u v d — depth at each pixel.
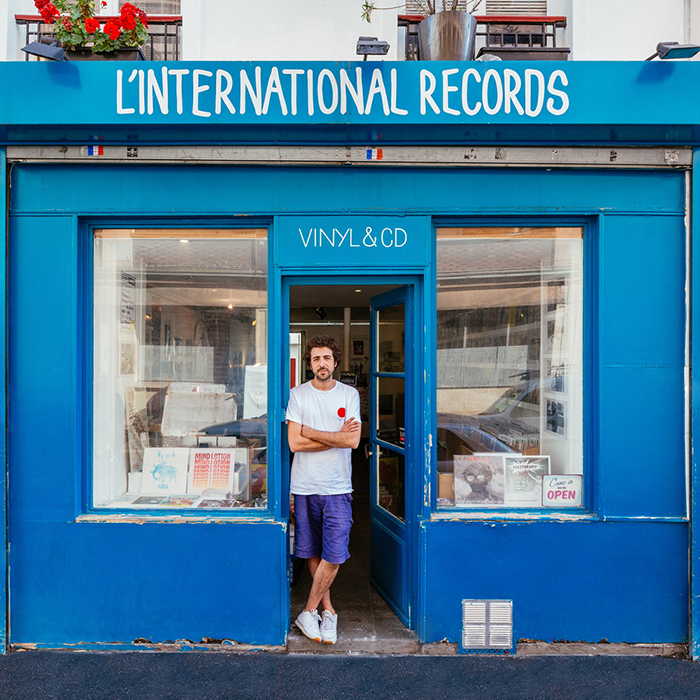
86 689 2.55
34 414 2.88
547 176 2.96
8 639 2.85
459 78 2.75
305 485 2.88
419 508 2.94
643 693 2.56
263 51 3.52
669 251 2.95
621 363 2.93
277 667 2.71
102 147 2.87
